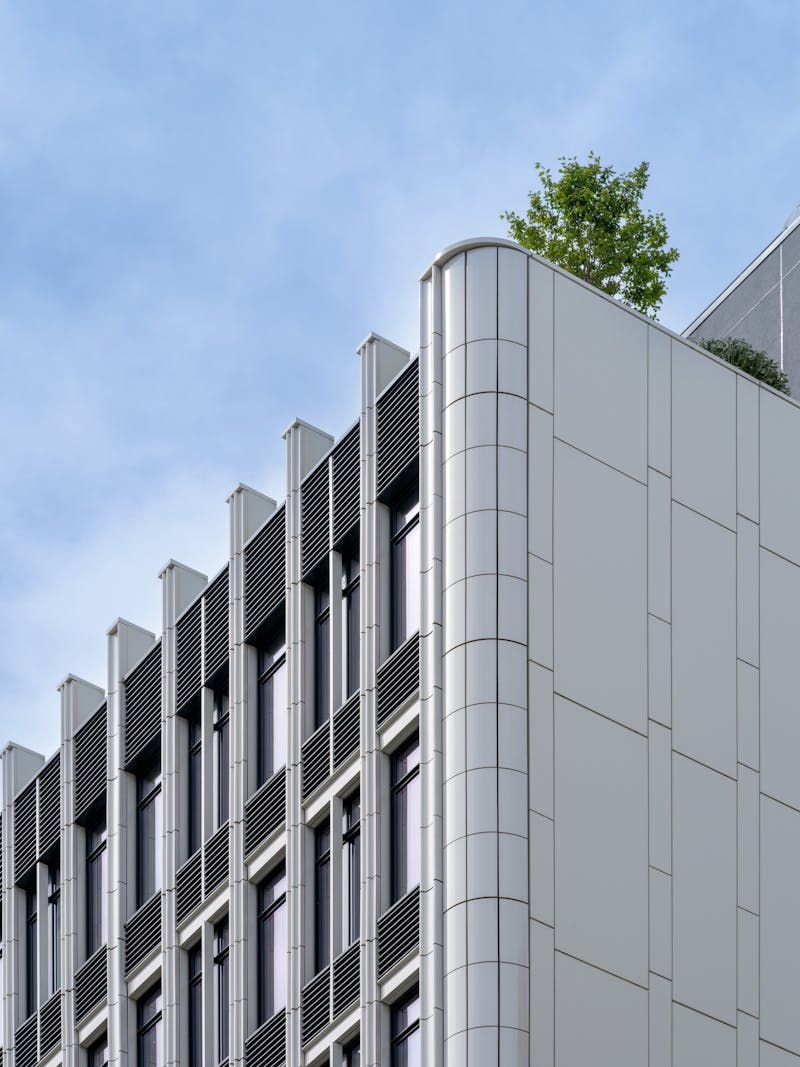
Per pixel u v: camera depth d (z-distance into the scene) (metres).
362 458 42.59
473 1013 36.12
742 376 43.78
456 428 39.97
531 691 38.25
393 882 39.59
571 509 39.97
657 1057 37.47
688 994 38.34
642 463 41.41
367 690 40.94
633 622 40.12
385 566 41.66
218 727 46.84
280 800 43.59
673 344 42.81
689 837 39.47
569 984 36.84
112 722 50.16
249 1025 43.19
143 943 47.47
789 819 41.06
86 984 49.28
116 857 48.84
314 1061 40.69
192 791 47.44
